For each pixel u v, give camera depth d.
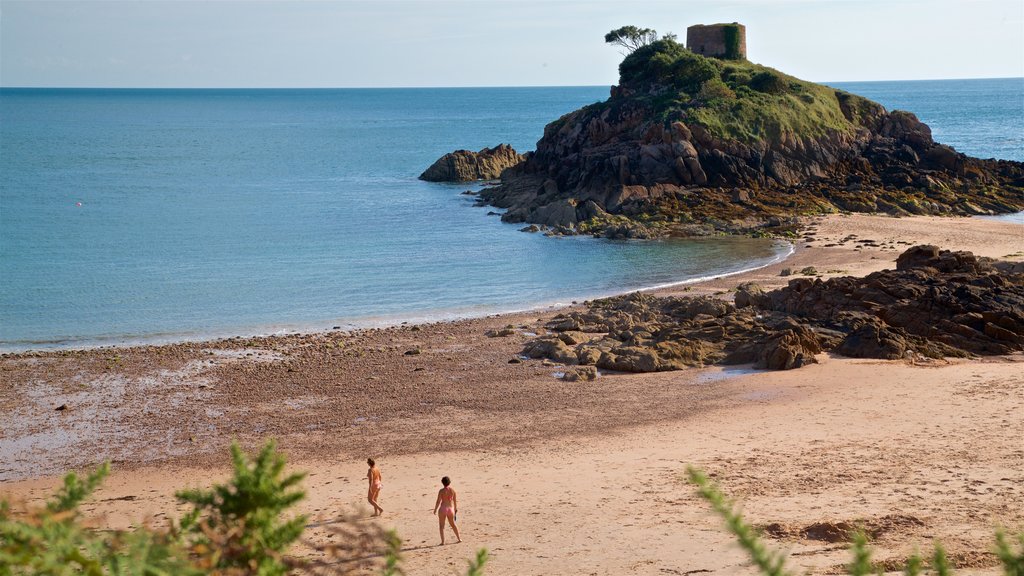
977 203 100.12
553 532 22.58
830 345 45.16
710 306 53.03
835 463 27.56
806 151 109.56
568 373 42.66
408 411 38.31
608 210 97.81
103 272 70.50
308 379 43.47
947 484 24.33
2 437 35.81
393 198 118.44
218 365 46.12
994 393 35.28
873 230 85.12
